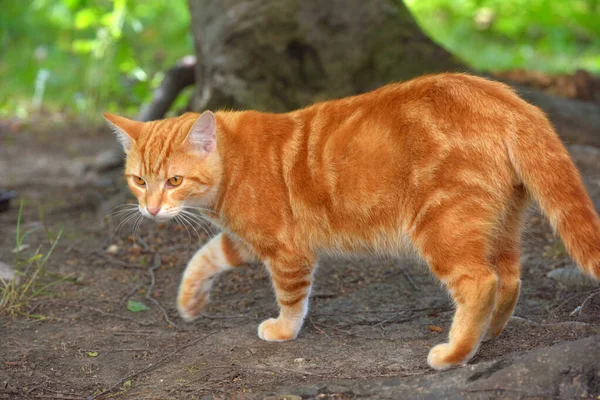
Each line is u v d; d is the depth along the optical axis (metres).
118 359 3.99
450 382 3.19
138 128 4.12
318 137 3.82
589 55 14.02
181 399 3.44
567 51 14.34
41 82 11.29
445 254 3.45
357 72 7.29
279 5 7.20
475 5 15.78
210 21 7.48
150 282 5.19
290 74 7.21
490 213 3.43
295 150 3.87
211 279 4.36
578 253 3.32
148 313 4.67
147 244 5.85
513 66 12.48
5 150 9.07
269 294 4.93
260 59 7.19
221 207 3.99
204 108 7.15
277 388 3.43
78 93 11.41
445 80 3.64
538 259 5.17
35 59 13.04
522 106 3.51
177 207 3.94
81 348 4.12
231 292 5.00
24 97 11.73
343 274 5.16
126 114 10.59
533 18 15.51
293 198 3.85
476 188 3.40
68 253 5.70
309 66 7.27
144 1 14.70
